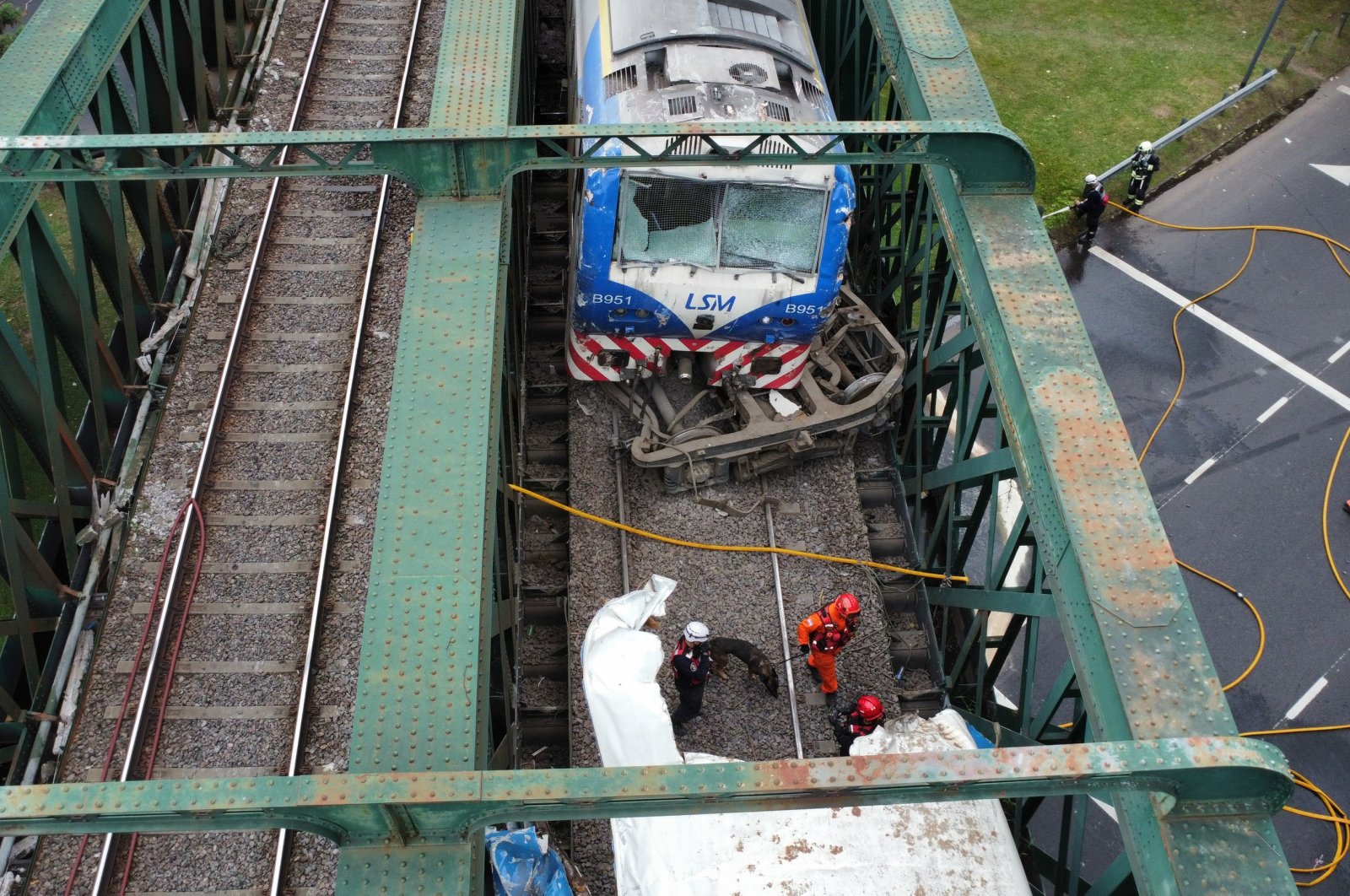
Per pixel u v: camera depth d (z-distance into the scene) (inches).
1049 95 698.2
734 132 278.8
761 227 353.1
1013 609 295.1
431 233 285.0
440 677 216.7
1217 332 593.9
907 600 377.1
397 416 252.8
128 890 273.6
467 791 173.0
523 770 177.5
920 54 341.4
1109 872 239.6
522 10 375.2
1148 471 534.9
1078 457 251.0
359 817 183.9
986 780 174.6
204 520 347.3
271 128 478.3
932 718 308.5
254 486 357.1
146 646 320.5
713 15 383.9
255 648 320.5
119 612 328.5
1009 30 743.1
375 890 188.1
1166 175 670.5
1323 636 477.4
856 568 372.8
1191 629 225.3
